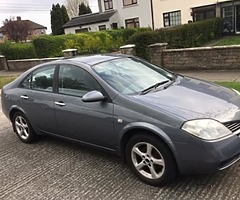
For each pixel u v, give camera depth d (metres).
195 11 29.61
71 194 3.70
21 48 20.91
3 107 5.81
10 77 15.76
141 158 3.75
